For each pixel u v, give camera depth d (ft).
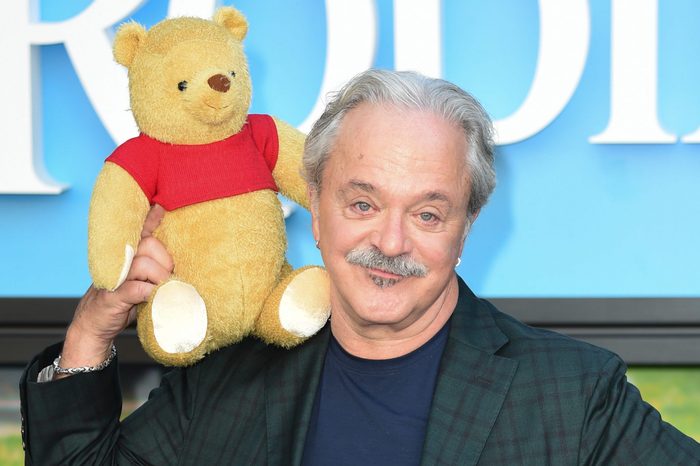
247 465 7.10
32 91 13.07
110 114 12.78
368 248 6.55
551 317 13.47
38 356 7.50
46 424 7.27
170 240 6.99
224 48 7.09
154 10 13.20
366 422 6.91
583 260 13.56
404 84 6.63
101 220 6.81
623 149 13.35
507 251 13.57
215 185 6.98
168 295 6.75
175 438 7.43
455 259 6.79
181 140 7.03
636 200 13.44
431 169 6.41
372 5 12.63
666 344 13.41
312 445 6.97
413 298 6.63
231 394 7.38
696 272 13.51
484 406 6.70
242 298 6.97
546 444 6.56
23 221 13.71
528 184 13.48
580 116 13.34
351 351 7.11
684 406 13.53
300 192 7.47
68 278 13.79
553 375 6.75
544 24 12.73
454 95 6.68
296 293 7.02
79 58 12.78
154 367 13.66
